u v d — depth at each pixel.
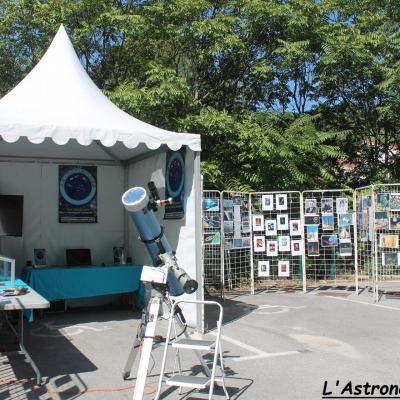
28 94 7.49
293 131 13.20
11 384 5.04
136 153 9.16
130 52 13.84
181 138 7.00
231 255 11.56
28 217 9.27
